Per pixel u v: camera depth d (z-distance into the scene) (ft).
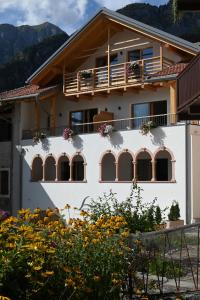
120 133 84.23
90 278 19.22
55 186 94.43
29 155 100.53
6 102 103.24
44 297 17.39
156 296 24.06
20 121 103.14
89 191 88.48
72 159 91.91
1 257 16.20
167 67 85.40
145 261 25.09
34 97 98.53
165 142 77.97
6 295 16.10
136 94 92.32
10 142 104.94
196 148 75.77
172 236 34.42
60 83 102.63
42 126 106.63
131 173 90.79
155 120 89.61
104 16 92.99
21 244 16.87
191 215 74.28
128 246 22.95
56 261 18.20
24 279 16.71
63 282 17.95
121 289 21.77
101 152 87.04
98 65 100.32
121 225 23.58
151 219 43.32
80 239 19.99
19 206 101.60
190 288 26.03
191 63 40.37
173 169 76.79
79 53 100.78
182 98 41.70
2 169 106.01
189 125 75.36
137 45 93.40
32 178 99.66
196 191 75.15
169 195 76.84
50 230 20.25
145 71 88.63
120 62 96.63
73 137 91.81
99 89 93.86
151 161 81.56
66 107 103.76
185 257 32.71
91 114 99.96
